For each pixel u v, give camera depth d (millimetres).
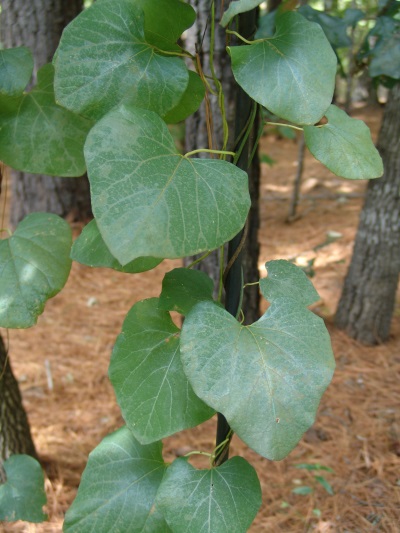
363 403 1037
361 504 807
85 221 1742
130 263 405
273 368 364
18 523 779
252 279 1013
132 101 381
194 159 355
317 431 968
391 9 723
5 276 437
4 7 1355
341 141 418
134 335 436
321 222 1954
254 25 436
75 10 1419
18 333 1311
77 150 467
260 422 354
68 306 1442
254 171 959
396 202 1130
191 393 415
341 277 1503
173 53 410
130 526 457
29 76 436
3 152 462
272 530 767
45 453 917
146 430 405
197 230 324
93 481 471
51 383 1106
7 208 1919
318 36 369
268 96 365
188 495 418
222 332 374
